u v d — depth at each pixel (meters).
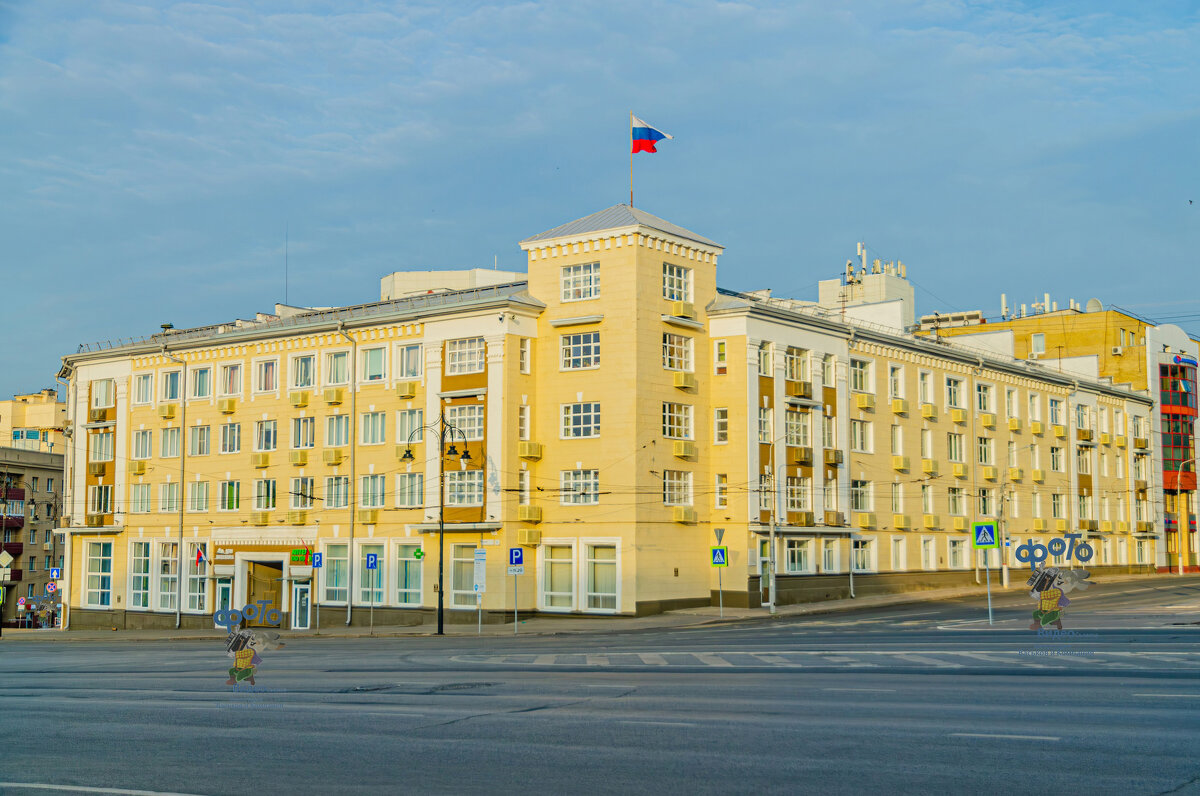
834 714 15.95
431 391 54.56
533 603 52.28
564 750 13.53
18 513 89.75
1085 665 22.38
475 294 57.22
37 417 109.38
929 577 65.31
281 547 60.00
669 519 51.72
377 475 56.81
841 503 58.72
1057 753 12.57
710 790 11.07
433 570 54.12
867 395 61.19
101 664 31.69
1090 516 82.56
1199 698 16.84
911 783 11.19
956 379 70.19
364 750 14.00
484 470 52.16
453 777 12.09
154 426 66.44
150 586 65.38
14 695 22.12
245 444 62.22
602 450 51.09
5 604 88.62
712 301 55.03
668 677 21.95
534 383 53.28
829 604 54.69
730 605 52.81
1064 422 80.88
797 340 56.72
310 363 60.19
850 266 91.25
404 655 31.53
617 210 53.91
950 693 18.08
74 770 13.11
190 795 11.44
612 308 51.38
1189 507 96.06
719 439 54.06
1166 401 93.44
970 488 69.56
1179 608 44.09
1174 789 10.76
